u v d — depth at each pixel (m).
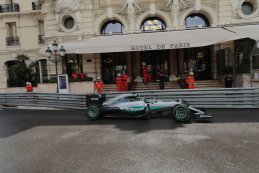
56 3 20.47
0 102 16.25
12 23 26.02
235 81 15.88
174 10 19.30
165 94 11.96
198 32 17.70
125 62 20.95
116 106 9.88
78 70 20.89
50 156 5.69
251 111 10.33
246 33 16.17
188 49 20.50
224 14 18.92
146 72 18.48
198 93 11.51
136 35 18.64
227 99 11.20
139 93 12.31
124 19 19.94
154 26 20.55
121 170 4.71
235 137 6.61
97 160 5.30
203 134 7.05
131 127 8.36
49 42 20.92
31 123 9.80
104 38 18.88
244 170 4.49
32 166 5.11
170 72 20.45
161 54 20.69
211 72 20.08
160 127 8.16
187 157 5.24
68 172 4.74
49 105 14.48
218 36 16.09
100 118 10.38
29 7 25.56
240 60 16.36
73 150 6.06
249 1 18.95
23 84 23.75
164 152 5.61
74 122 9.72
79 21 20.28
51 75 21.16
